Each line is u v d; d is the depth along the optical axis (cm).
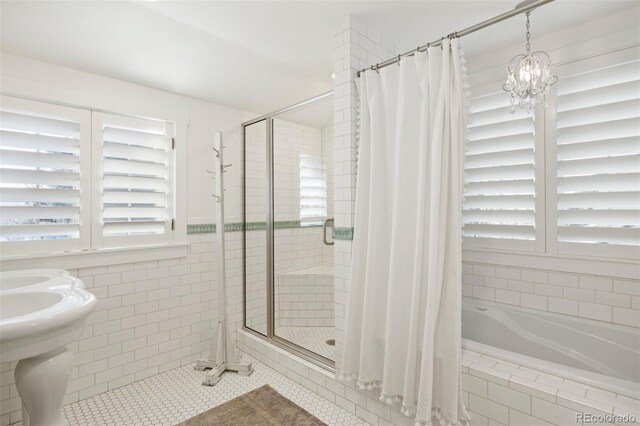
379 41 207
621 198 187
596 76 195
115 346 231
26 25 175
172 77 244
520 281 228
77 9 166
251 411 200
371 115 180
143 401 212
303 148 307
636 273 183
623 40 185
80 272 218
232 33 197
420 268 157
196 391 224
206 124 289
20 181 198
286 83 264
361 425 185
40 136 205
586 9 185
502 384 144
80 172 220
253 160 319
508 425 142
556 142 209
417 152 167
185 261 271
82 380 216
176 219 265
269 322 282
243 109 314
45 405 128
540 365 149
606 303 194
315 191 305
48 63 210
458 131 151
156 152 257
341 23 193
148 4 167
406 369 158
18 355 110
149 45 203
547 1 129
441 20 195
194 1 166
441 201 152
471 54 242
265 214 314
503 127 231
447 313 151
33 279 172
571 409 127
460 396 147
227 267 300
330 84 269
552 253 212
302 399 212
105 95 234
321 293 293
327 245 294
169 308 260
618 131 188
